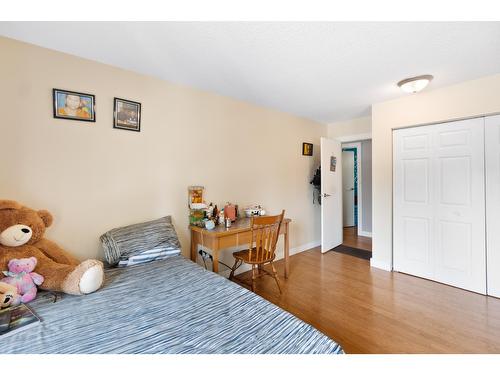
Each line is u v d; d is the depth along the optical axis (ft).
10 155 5.30
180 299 4.44
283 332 3.46
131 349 3.07
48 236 5.75
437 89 8.41
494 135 7.53
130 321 3.73
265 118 10.69
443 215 8.61
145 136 7.25
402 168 9.52
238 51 5.91
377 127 10.01
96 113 6.37
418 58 6.28
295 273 9.70
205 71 7.04
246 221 8.88
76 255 6.13
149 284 5.06
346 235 16.28
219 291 4.76
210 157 8.80
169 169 7.76
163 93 7.61
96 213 6.41
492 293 7.68
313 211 13.29
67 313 3.95
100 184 6.47
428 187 8.91
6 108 5.25
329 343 3.25
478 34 5.19
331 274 9.57
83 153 6.20
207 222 7.61
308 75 7.33
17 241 4.77
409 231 9.43
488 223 7.72
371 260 10.41
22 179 5.43
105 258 6.32
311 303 7.35
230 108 9.37
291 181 11.97
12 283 4.35
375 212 10.20
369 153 15.81
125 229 6.48
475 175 7.92
